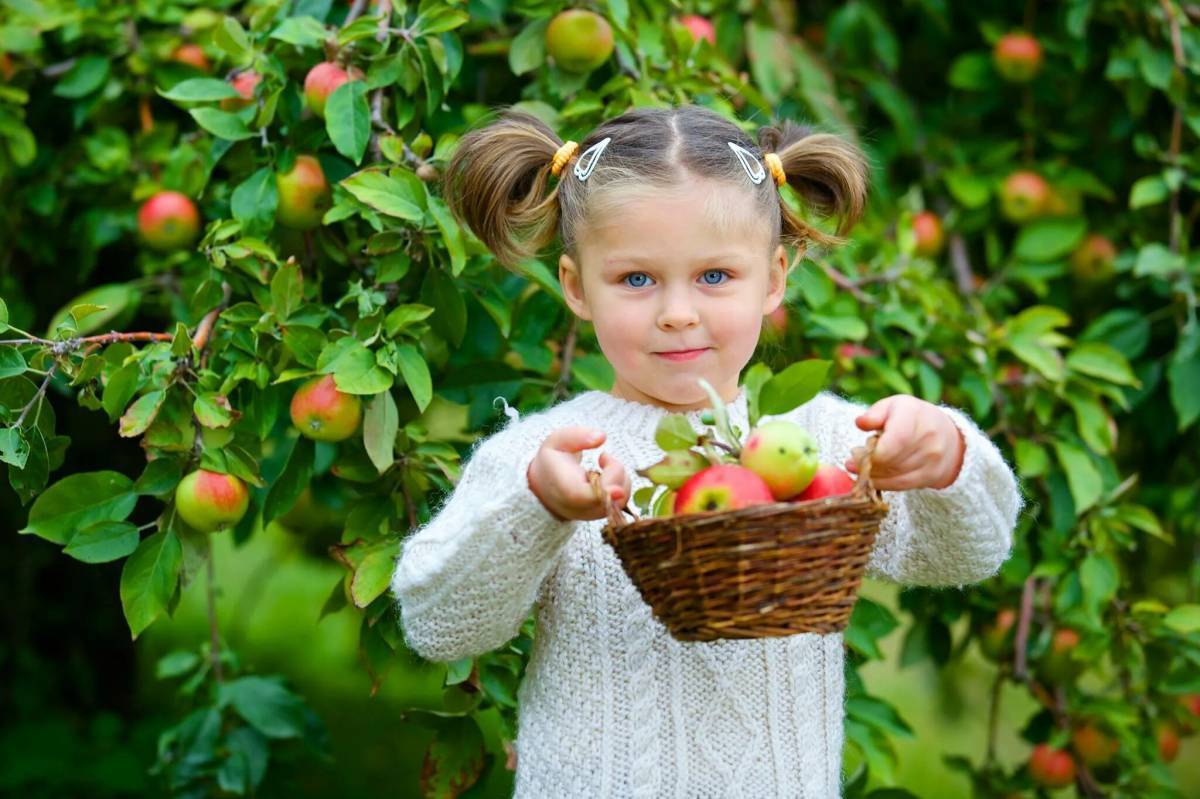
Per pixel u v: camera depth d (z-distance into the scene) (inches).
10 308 131.2
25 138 121.2
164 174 119.7
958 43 151.1
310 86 96.8
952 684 175.9
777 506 54.9
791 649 74.4
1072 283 143.3
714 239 70.2
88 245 127.0
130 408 86.5
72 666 174.7
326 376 89.9
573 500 63.3
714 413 63.8
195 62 124.5
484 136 83.0
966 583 76.6
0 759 164.7
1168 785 122.4
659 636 72.9
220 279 97.0
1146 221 138.7
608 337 71.8
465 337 105.5
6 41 120.9
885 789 115.3
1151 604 116.6
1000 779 127.2
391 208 88.7
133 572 88.3
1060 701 124.3
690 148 71.5
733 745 72.9
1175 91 128.2
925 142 145.2
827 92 130.5
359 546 93.0
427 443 95.4
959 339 115.9
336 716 204.7
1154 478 145.9
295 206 98.9
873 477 66.7
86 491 88.4
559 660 74.0
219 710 122.3
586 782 72.9
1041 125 142.2
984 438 72.0
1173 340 136.9
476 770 100.3
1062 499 117.0
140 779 164.7
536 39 105.9
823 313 110.7
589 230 72.1
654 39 108.7
